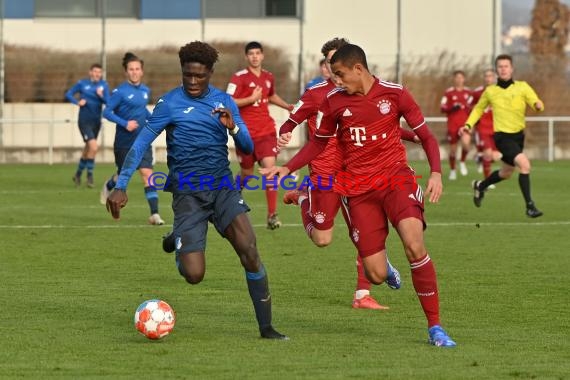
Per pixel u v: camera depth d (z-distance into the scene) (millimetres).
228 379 15742
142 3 85750
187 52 19188
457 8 88562
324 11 88438
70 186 58594
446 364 16844
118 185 19094
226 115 18766
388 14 88938
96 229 37500
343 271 27891
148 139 19297
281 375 16000
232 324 20578
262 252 31641
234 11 87438
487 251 31797
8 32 83875
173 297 23797
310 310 22281
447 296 23953
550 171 71625
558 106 85625
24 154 82375
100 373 16172
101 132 82125
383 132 19141
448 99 65375
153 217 38625
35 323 20516
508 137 41562
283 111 83562
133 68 39719
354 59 18859
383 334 19641
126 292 24422
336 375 16000
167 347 18250
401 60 86500
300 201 23328
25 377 15891
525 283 25812
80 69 84438
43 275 27031
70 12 84938
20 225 38688
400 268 28438
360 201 19375
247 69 37938
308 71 84938
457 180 64500
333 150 22484
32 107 83312
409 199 18938
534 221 40562
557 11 108000
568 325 20562
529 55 85688
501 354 17703
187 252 19047
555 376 16000
